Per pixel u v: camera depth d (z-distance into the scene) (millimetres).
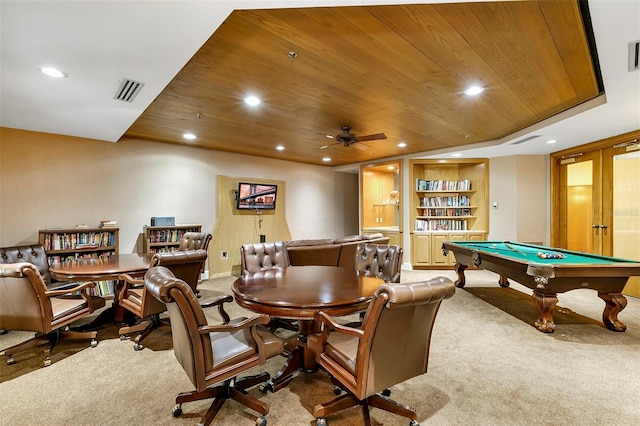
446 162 6266
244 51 2262
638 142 4098
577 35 2072
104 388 2121
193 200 5598
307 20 1888
